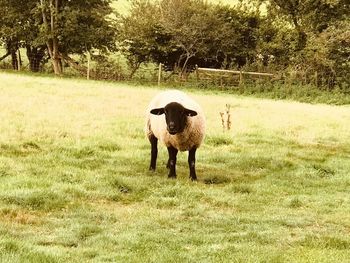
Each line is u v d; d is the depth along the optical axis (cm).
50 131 1655
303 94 3644
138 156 1452
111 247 809
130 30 4472
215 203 1084
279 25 4419
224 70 4125
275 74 3991
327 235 898
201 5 4444
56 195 1047
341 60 3834
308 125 2141
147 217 971
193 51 4494
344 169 1441
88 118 1947
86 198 1076
